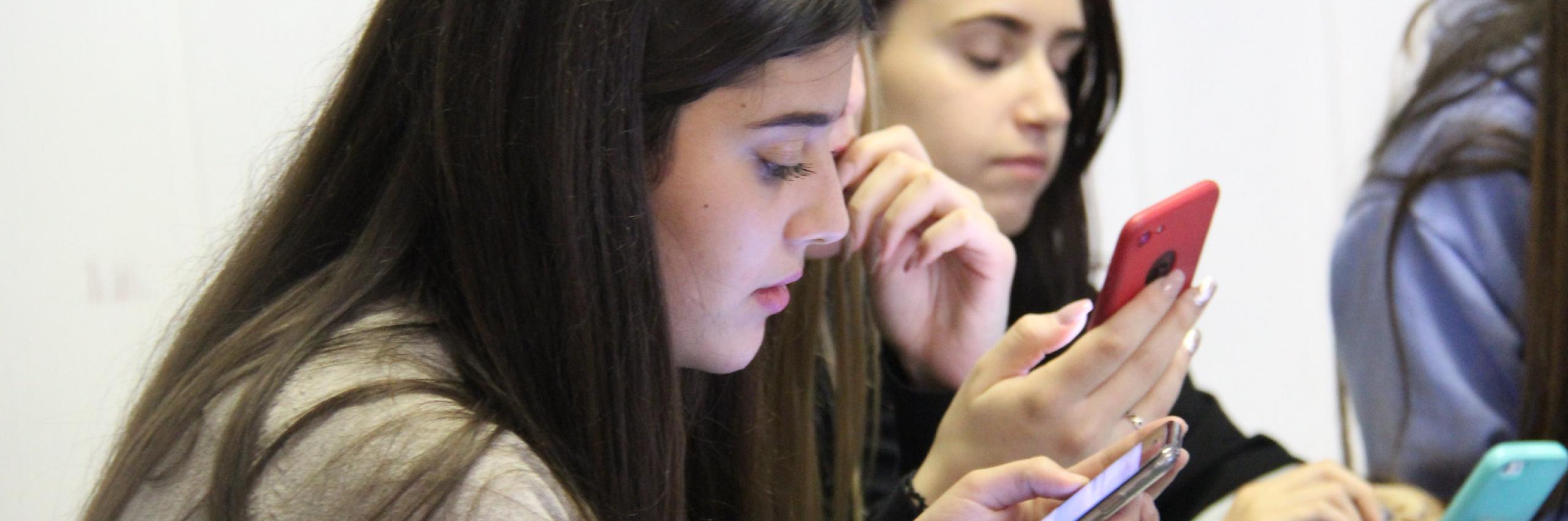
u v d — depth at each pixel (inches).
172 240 78.3
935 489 46.4
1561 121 62.5
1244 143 101.3
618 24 33.8
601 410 35.2
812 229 37.3
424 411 31.7
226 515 31.0
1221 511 61.2
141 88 77.8
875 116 58.5
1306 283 102.3
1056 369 44.3
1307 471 57.6
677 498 37.0
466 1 34.7
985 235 56.2
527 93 34.1
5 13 75.8
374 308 34.9
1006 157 63.1
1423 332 69.0
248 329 34.7
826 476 58.2
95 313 78.0
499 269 34.9
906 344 59.1
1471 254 68.2
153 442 33.9
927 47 63.1
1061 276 68.7
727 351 38.1
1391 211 70.8
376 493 30.1
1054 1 62.6
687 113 34.9
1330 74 100.3
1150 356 44.6
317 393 32.0
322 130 37.5
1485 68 69.6
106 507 34.4
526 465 32.1
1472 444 67.6
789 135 35.6
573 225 34.1
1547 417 63.5
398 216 35.9
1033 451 44.9
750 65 33.9
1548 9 63.6
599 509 35.2
